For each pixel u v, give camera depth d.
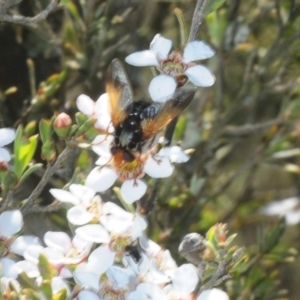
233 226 0.38
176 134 0.32
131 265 0.23
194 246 0.23
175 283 0.23
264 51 0.40
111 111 0.24
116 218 0.23
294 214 0.39
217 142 0.37
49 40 0.35
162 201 0.34
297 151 0.38
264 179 0.49
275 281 0.34
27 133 0.29
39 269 0.22
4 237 0.24
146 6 0.38
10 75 0.36
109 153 0.24
